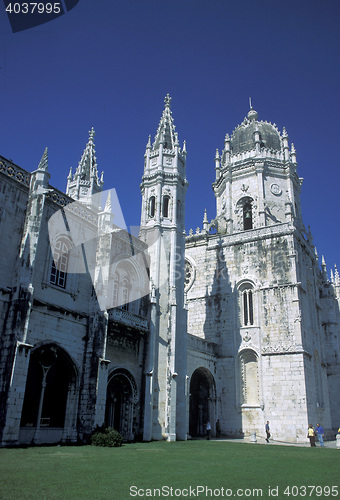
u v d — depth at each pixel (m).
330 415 47.12
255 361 41.12
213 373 41.28
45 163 24.98
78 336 25.64
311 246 53.78
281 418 37.31
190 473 14.35
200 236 48.41
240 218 49.34
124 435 28.25
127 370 28.86
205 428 40.41
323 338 50.91
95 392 24.44
